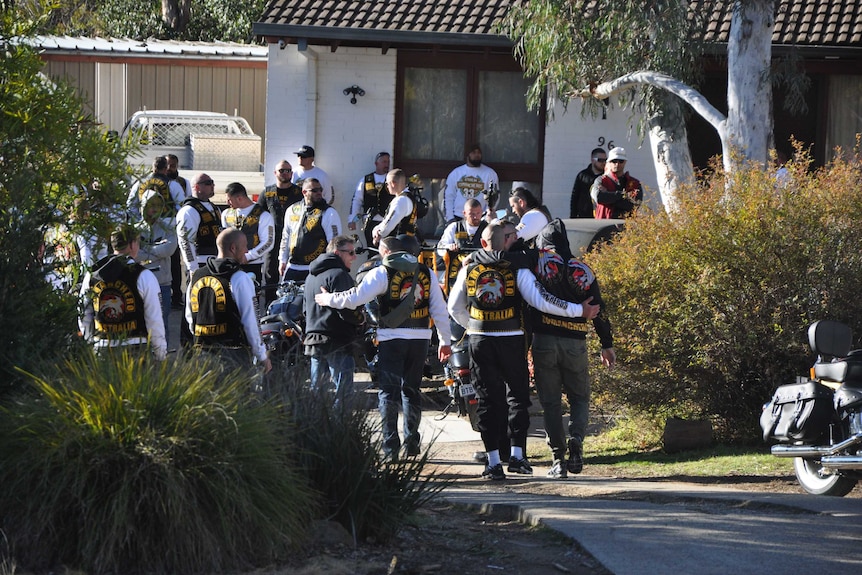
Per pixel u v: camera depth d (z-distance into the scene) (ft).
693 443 56.49
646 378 56.65
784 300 54.70
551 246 50.37
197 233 74.02
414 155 99.09
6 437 29.25
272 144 98.22
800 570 30.42
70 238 39.40
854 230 55.36
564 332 49.65
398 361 51.62
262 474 30.19
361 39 93.09
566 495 44.39
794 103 80.23
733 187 57.41
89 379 29.84
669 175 79.46
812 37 92.17
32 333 34.71
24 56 38.14
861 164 58.49
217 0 176.45
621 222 69.92
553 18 79.77
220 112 121.90
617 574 29.99
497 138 99.40
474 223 69.87
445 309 52.60
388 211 78.18
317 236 75.97
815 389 44.32
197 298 45.88
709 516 37.04
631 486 46.44
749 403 56.80
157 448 28.66
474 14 95.55
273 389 34.37
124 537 28.04
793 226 55.16
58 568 28.37
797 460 47.06
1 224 35.60
